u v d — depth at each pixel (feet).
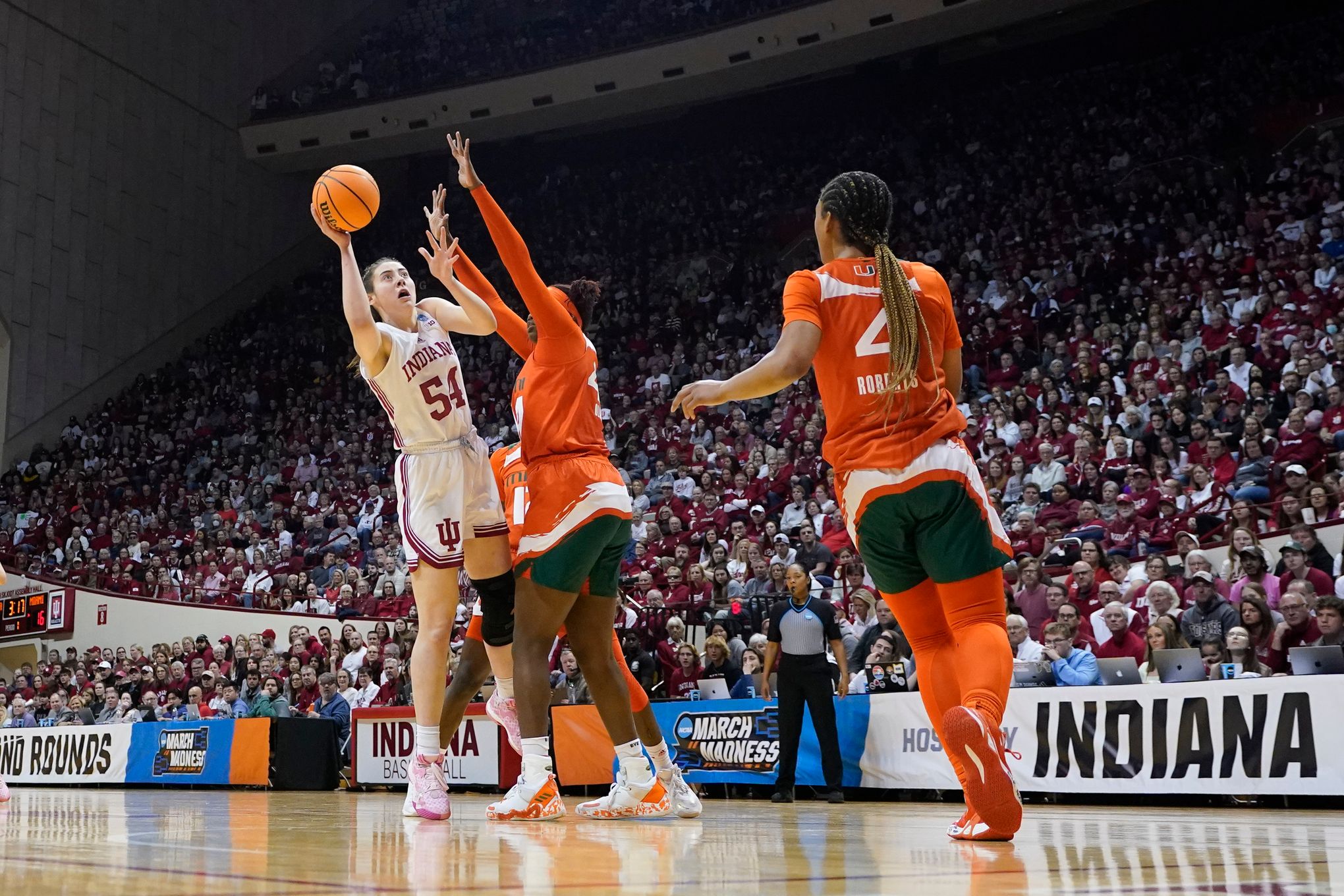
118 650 49.67
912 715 21.89
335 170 12.74
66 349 71.10
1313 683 17.61
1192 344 43.29
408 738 28.25
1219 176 58.95
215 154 81.00
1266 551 29.37
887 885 5.85
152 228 76.54
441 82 77.82
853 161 71.72
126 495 65.67
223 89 81.92
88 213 72.95
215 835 10.25
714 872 6.65
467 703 14.73
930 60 71.92
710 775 24.30
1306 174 53.62
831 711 21.79
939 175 67.41
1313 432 33.83
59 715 44.39
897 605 9.80
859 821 13.38
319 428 66.44
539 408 12.51
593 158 81.25
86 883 5.89
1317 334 39.45
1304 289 43.42
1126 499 32.63
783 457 44.73
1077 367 44.09
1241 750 18.16
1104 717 19.80
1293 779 17.56
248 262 82.48
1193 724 18.75
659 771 13.69
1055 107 66.95
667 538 42.63
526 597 12.41
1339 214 47.47
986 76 70.95
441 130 77.97
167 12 78.64
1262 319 42.65
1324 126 58.44
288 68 85.76
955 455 9.16
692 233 73.41
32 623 57.57
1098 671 22.11
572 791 26.21
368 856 7.73
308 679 36.96
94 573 58.03
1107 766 19.61
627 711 12.99
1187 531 30.91
